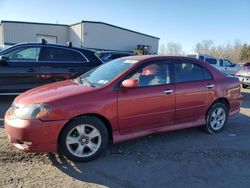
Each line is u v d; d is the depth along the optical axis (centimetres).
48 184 403
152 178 431
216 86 623
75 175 432
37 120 435
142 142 568
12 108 475
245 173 456
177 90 561
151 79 538
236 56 5566
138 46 4234
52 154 494
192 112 590
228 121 745
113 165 468
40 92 486
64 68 895
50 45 893
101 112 475
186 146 557
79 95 466
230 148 555
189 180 429
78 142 468
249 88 1612
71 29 4266
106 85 493
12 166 450
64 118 448
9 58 850
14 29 3978
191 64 602
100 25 4112
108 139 501
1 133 592
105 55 1691
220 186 416
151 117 531
